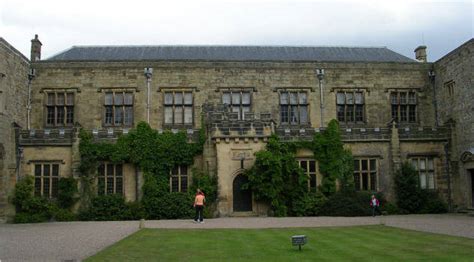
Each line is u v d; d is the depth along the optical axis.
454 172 33.38
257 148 30.42
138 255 14.70
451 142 33.72
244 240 18.00
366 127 35.16
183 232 20.80
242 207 30.33
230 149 30.33
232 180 30.11
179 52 39.12
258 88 35.50
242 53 39.53
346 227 22.56
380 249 15.56
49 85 34.56
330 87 36.09
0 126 28.95
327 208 30.66
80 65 34.81
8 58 30.31
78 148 30.84
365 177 33.09
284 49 40.53
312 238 18.42
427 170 33.66
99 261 13.70
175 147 31.31
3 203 29.22
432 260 13.49
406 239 17.92
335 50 40.97
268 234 19.88
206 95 35.12
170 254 14.90
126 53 38.66
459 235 19.16
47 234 20.94
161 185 30.80
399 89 36.72
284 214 29.97
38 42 36.94
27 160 30.97
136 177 31.25
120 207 30.16
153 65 35.09
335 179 31.81
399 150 33.16
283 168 30.31
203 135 31.22
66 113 34.53
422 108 36.78
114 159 30.83
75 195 30.36
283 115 35.66
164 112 34.91
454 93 33.91
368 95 36.38
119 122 34.72
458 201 33.06
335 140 32.28
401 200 32.41
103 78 34.84
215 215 29.88
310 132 32.44
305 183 30.89
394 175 32.78
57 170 31.12
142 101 34.78
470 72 31.70
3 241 18.47
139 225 23.69
